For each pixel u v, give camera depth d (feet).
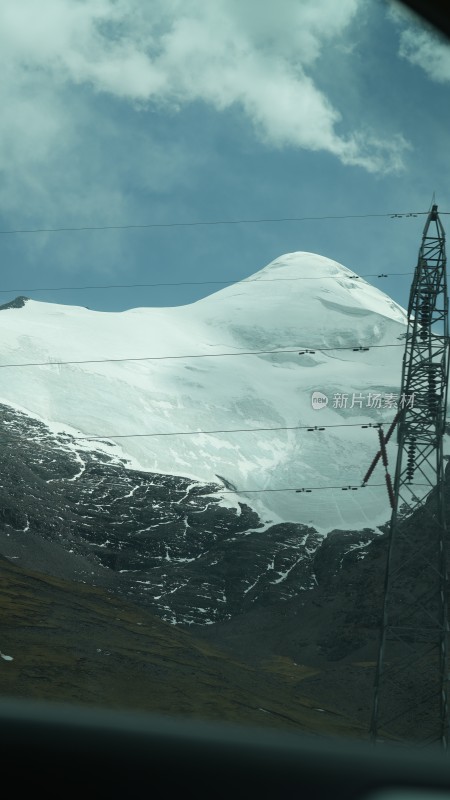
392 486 359.46
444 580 343.67
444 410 356.38
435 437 357.00
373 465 366.84
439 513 354.54
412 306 375.25
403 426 361.30
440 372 361.51
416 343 370.73
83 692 584.40
